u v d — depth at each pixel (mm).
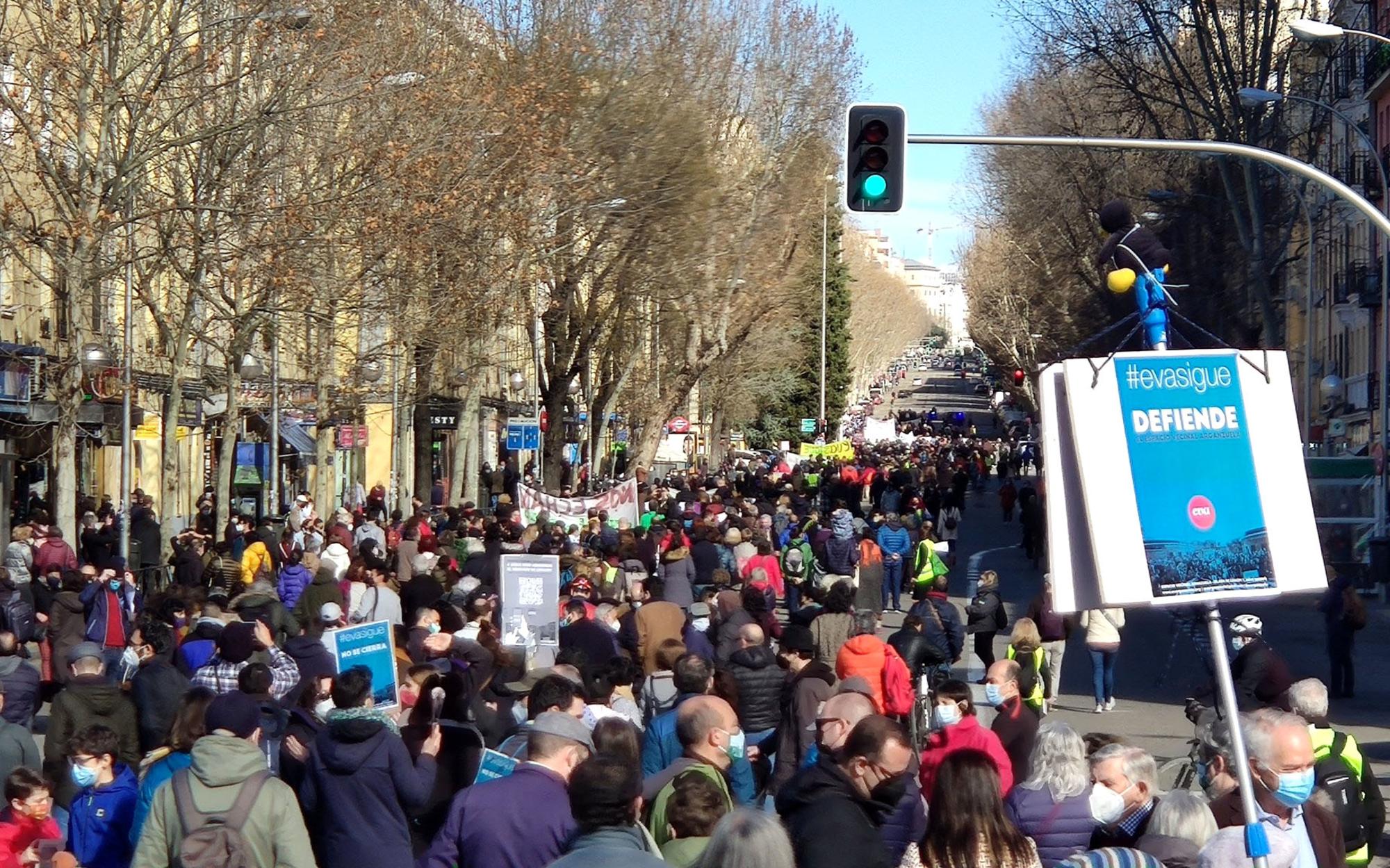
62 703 10969
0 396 29375
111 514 28891
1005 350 101188
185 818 7285
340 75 27812
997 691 11500
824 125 50719
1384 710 21312
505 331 51031
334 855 8289
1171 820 7180
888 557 33719
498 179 33031
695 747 8312
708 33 46188
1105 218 10352
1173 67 43938
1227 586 6621
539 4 41000
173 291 32688
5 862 8797
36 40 24844
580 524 34594
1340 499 37062
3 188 26891
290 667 11680
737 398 79188
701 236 44750
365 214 27609
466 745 9547
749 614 16078
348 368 35125
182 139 24375
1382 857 12109
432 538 25328
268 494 32750
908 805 8016
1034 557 44219
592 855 5691
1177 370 6730
